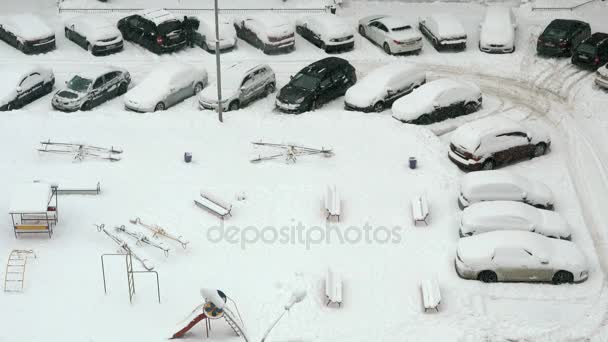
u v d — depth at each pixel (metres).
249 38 39.94
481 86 36.50
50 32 38.03
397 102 33.34
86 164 28.92
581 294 23.64
